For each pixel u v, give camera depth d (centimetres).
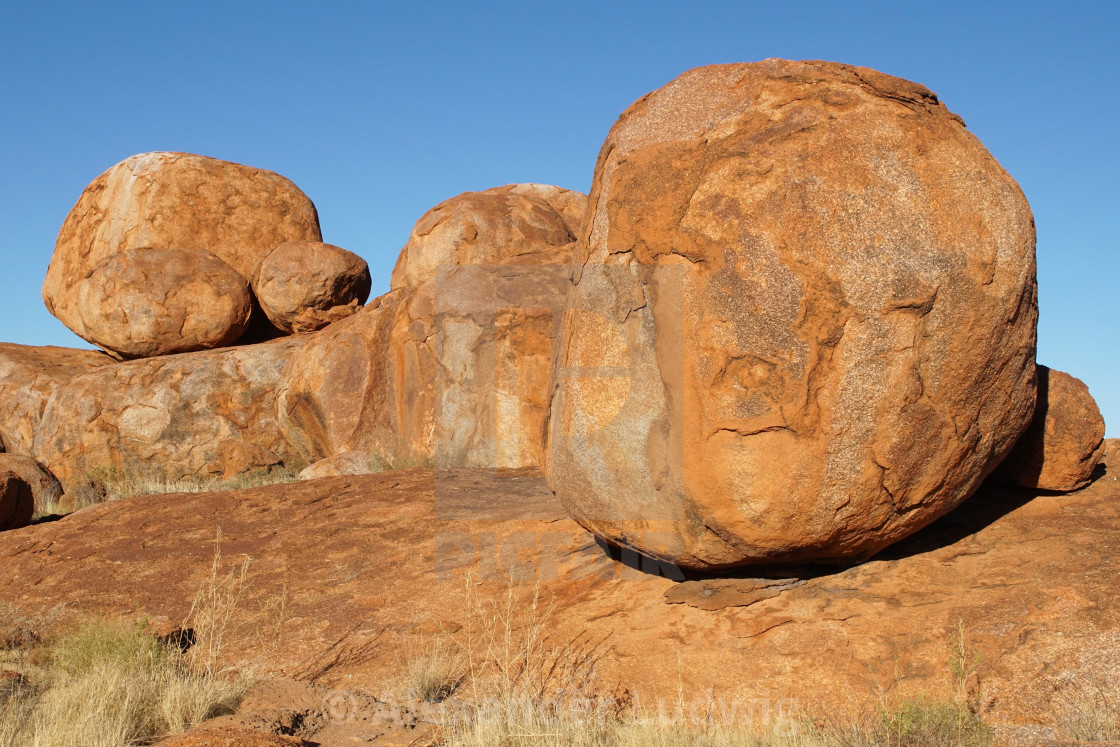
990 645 486
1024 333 552
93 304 1972
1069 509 640
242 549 859
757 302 500
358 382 1478
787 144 523
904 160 521
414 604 682
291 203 2200
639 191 547
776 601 575
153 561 845
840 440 505
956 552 596
